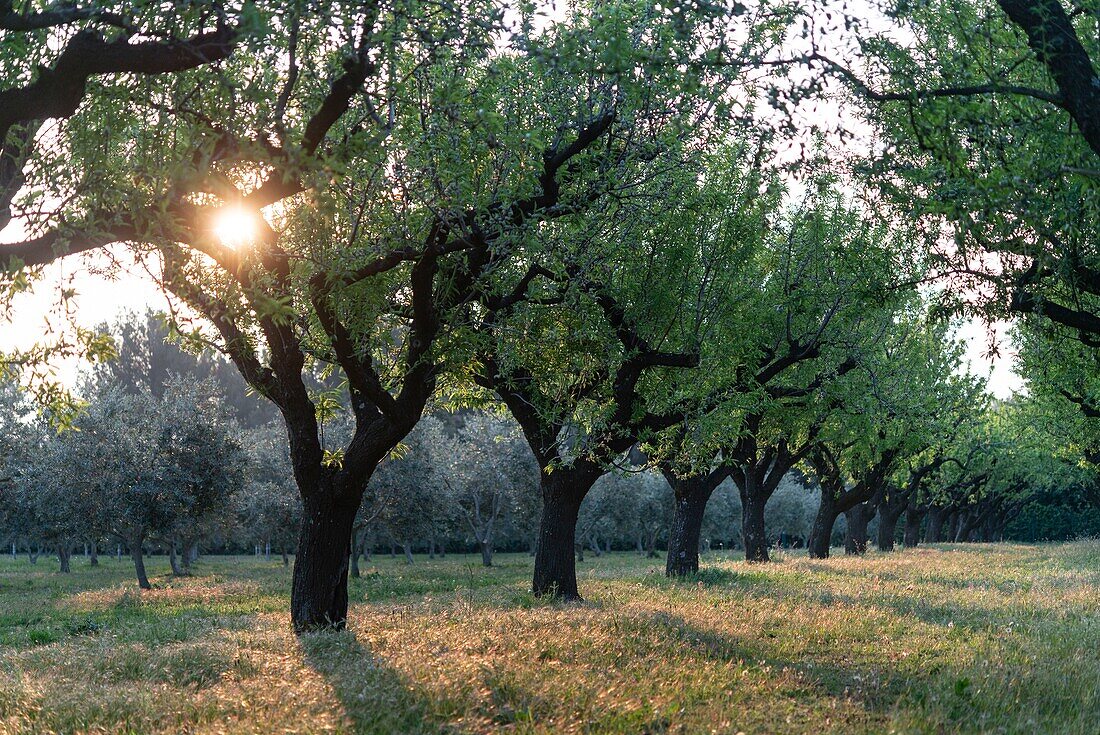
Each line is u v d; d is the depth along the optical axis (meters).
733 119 9.87
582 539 60.66
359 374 14.16
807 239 23.12
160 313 9.50
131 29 7.79
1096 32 10.89
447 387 19.47
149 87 9.22
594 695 8.76
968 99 10.20
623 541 87.56
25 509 47.81
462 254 13.45
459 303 14.35
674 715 8.15
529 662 10.45
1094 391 29.52
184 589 33.50
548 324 17.83
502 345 17.19
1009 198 9.74
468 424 60.03
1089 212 10.52
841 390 28.22
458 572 40.50
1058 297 15.53
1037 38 9.17
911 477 58.16
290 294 12.17
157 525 37.75
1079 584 25.66
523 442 54.88
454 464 56.34
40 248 7.80
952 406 41.84
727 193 19.80
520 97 13.70
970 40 10.76
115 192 8.10
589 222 15.84
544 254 15.57
